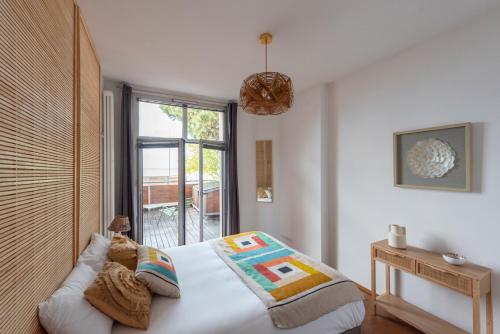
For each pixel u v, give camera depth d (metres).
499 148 1.58
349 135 2.74
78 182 1.53
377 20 1.72
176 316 1.27
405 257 1.87
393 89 2.25
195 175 3.68
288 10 1.61
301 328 1.34
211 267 1.91
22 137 0.88
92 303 1.11
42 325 0.97
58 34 1.24
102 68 2.57
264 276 1.69
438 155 1.89
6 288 0.76
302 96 3.33
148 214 3.38
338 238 2.89
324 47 2.11
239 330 1.22
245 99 1.75
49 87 1.12
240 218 3.94
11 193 0.81
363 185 2.57
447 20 1.71
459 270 1.58
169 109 3.45
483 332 1.64
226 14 1.65
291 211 3.57
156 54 2.24
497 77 1.59
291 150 3.57
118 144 3.02
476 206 1.69
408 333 1.92
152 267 1.48
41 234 1.02
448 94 1.84
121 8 1.58
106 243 1.86
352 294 1.55
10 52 0.81
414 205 2.09
